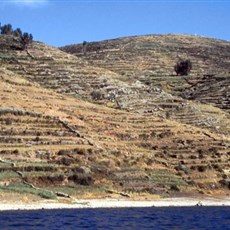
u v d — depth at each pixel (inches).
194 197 4286.4
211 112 6530.5
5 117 4569.4
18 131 4434.1
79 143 4525.1
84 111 5393.7
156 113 6240.2
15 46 7431.1
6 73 6082.7
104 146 4601.4
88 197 3853.3
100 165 4281.5
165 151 4906.5
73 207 3528.5
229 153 5059.1
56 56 7337.6
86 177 4033.0
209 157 4911.4
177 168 4648.1
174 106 6402.6
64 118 4931.1
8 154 4097.0
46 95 5649.6
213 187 4547.2
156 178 4352.9
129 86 6717.5
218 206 3981.3
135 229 2659.9
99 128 4997.5
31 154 4163.4
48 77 6722.4
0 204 3390.7
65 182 3969.0
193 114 6299.2
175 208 3759.8
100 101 6328.7
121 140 4940.9
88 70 6968.5
